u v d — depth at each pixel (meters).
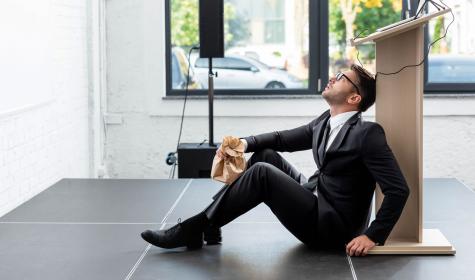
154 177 7.00
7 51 4.59
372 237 3.54
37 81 5.22
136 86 6.94
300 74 6.93
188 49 6.97
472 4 6.77
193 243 3.73
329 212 3.58
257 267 3.45
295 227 3.66
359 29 6.87
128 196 4.96
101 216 4.43
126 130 6.98
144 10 6.85
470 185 6.79
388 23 6.85
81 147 6.50
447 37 6.79
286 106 6.79
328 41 6.89
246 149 3.79
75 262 3.55
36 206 4.70
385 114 3.68
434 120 6.74
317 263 3.50
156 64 6.89
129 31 6.89
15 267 3.49
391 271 3.39
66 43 6.02
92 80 6.67
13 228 4.18
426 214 4.45
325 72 6.87
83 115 6.56
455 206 4.65
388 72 3.65
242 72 6.94
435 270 3.40
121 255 3.66
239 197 3.62
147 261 3.56
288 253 3.67
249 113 6.81
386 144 3.50
